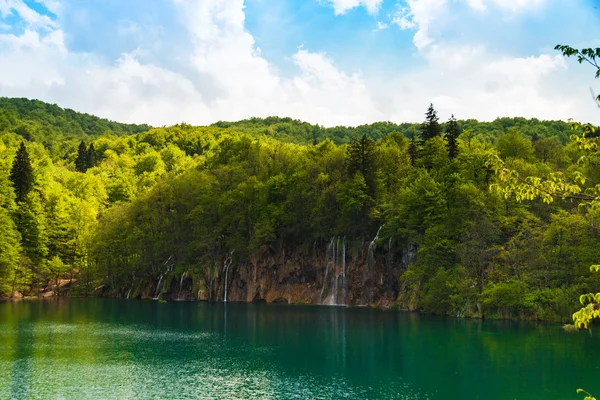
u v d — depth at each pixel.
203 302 128.50
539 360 55.44
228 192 140.50
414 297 101.12
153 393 44.31
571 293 78.94
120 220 148.62
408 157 129.12
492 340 66.44
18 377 49.19
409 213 105.31
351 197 117.06
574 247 80.06
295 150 162.62
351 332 74.94
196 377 49.56
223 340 69.19
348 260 122.31
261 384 47.25
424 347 62.91
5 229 126.81
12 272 128.62
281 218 130.50
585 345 62.72
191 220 140.62
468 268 88.56
